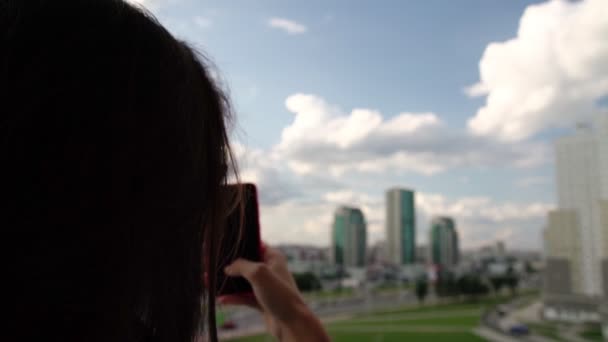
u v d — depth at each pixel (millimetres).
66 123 289
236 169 428
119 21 332
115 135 305
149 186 320
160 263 330
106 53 315
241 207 473
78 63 302
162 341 336
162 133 333
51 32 302
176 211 338
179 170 345
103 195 296
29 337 274
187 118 360
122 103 312
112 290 298
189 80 372
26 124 281
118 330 303
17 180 276
